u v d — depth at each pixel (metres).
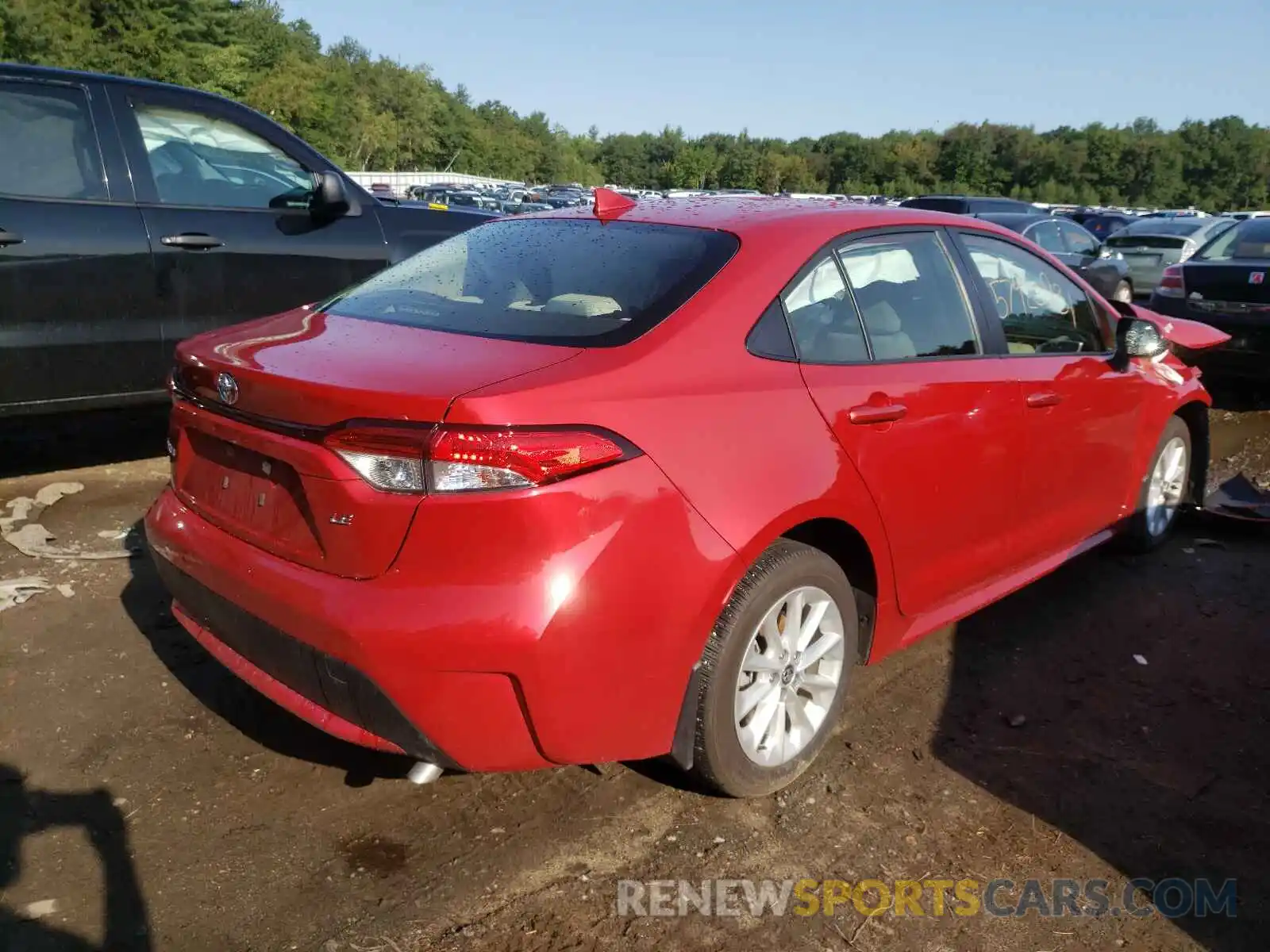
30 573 4.09
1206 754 3.19
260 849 2.58
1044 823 2.81
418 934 2.32
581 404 2.32
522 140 141.62
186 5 59.56
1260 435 7.49
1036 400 3.58
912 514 3.09
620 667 2.36
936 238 3.49
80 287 4.68
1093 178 133.88
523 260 3.10
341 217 5.56
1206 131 140.00
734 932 2.37
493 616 2.21
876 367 3.04
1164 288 8.61
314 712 2.50
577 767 2.97
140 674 3.38
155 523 2.94
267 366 2.53
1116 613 4.19
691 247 2.95
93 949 2.23
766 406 2.65
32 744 2.96
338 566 2.34
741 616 2.58
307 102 73.44
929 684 3.56
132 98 4.93
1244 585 4.51
